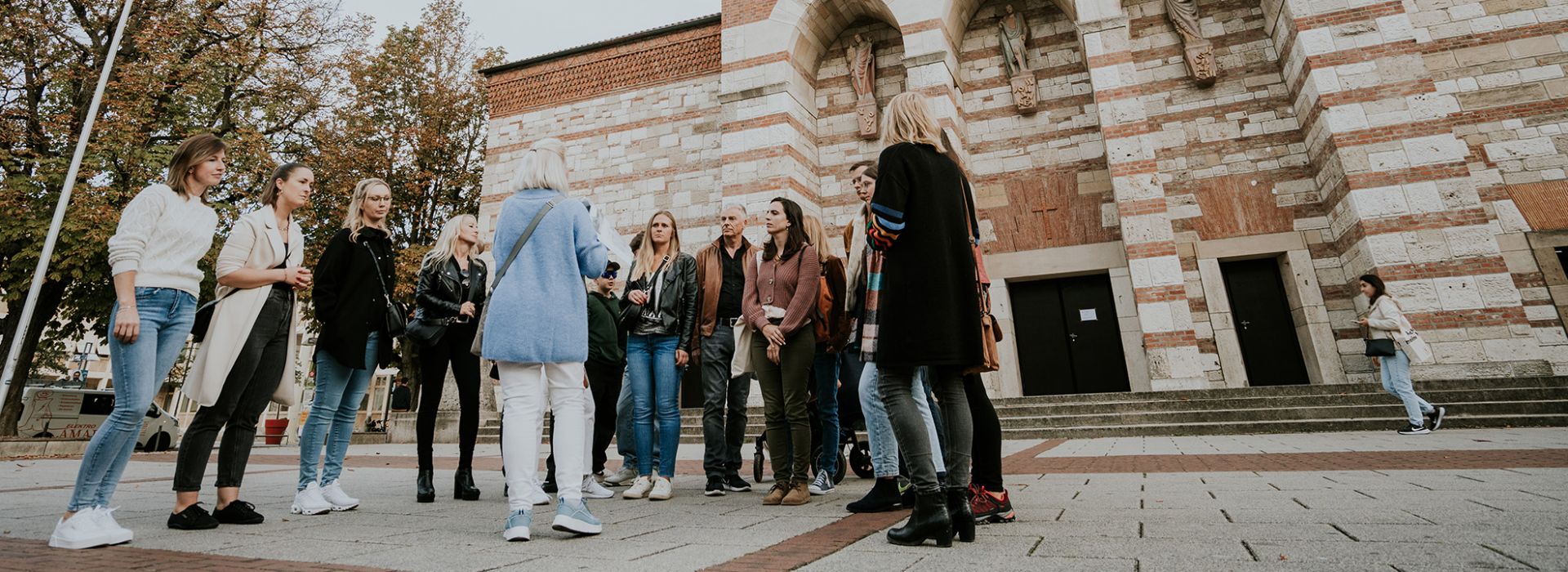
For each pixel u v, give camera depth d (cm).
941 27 1292
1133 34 1301
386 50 1867
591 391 464
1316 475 387
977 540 231
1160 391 984
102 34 1330
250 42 1432
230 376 308
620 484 518
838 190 1412
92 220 1126
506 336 256
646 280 455
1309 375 1099
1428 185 958
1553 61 1055
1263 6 1212
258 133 1355
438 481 540
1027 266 1273
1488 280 903
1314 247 1116
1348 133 1014
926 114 276
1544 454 443
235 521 305
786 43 1388
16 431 1173
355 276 365
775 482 385
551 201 287
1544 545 188
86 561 220
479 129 1944
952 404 243
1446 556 179
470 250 452
